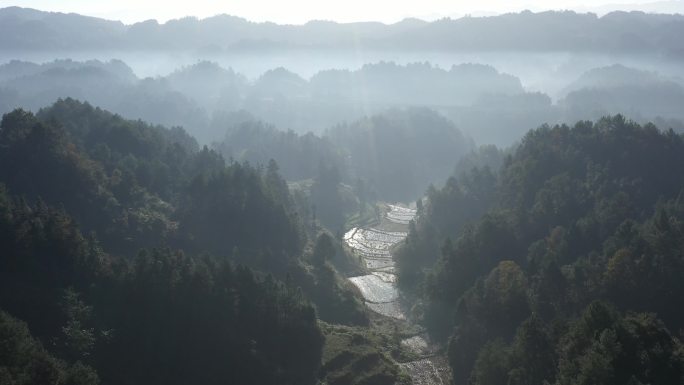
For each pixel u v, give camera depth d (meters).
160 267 107.81
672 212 130.25
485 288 118.44
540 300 111.06
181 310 104.31
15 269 102.50
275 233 158.25
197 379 97.94
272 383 101.75
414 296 155.25
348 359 112.81
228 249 148.75
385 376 109.75
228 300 108.44
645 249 109.69
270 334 109.56
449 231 182.38
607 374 71.81
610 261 108.56
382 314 147.38
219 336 103.75
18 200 115.81
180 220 154.38
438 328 133.75
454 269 137.38
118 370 94.88
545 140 186.62
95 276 107.88
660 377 73.38
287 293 115.94
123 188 153.88
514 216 151.12
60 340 94.00
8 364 74.81
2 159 140.62
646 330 80.38
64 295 100.56
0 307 92.75
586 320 84.94
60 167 142.88
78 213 138.38
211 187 160.12
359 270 178.62
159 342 100.31
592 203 147.38
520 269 121.06
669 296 104.62
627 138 167.62
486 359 95.81
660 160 159.25
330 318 136.62
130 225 144.00
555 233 135.38
